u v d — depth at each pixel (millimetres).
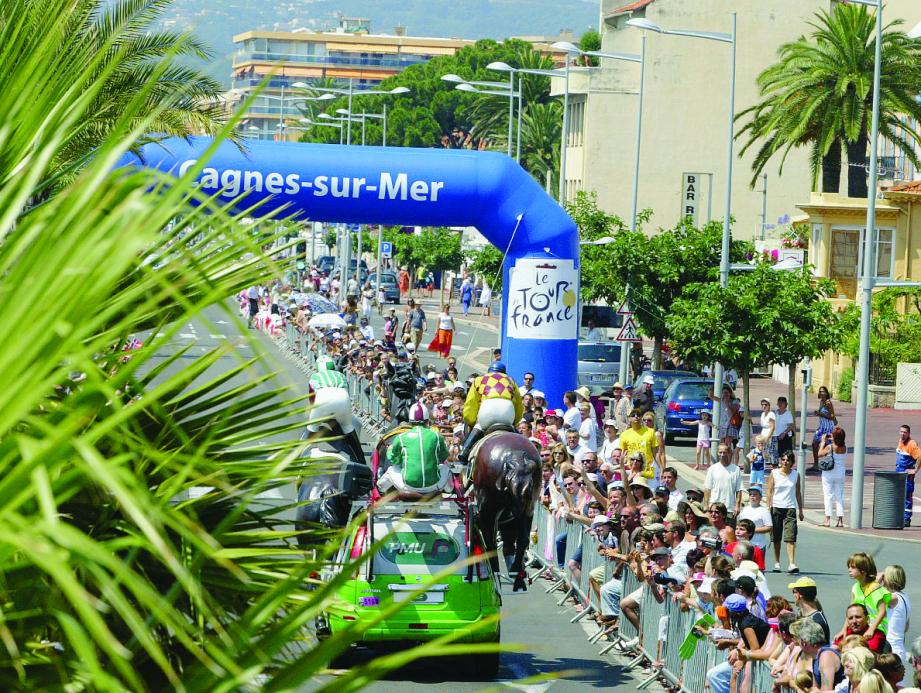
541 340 44125
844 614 26172
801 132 64750
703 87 101188
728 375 54062
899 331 67062
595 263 61531
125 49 6414
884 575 19547
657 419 54125
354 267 134750
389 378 47156
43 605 4852
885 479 37406
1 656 4766
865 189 71750
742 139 100562
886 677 16031
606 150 102562
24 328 4156
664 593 20438
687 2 100125
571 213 73875
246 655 4949
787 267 54094
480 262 80125
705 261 60844
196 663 5078
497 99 139375
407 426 21062
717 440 45312
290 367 62469
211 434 6512
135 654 5914
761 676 17422
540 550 29812
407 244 128750
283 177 41469
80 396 4594
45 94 5926
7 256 4617
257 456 6793
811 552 33688
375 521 20094
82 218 4469
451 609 19906
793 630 16312
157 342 5188
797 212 101250
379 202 42375
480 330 95875
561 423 33656
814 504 41469
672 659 19875
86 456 3893
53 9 6324
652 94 101312
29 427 4879
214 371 28359
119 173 4766
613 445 34406
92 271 4223
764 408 44438
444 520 20266
